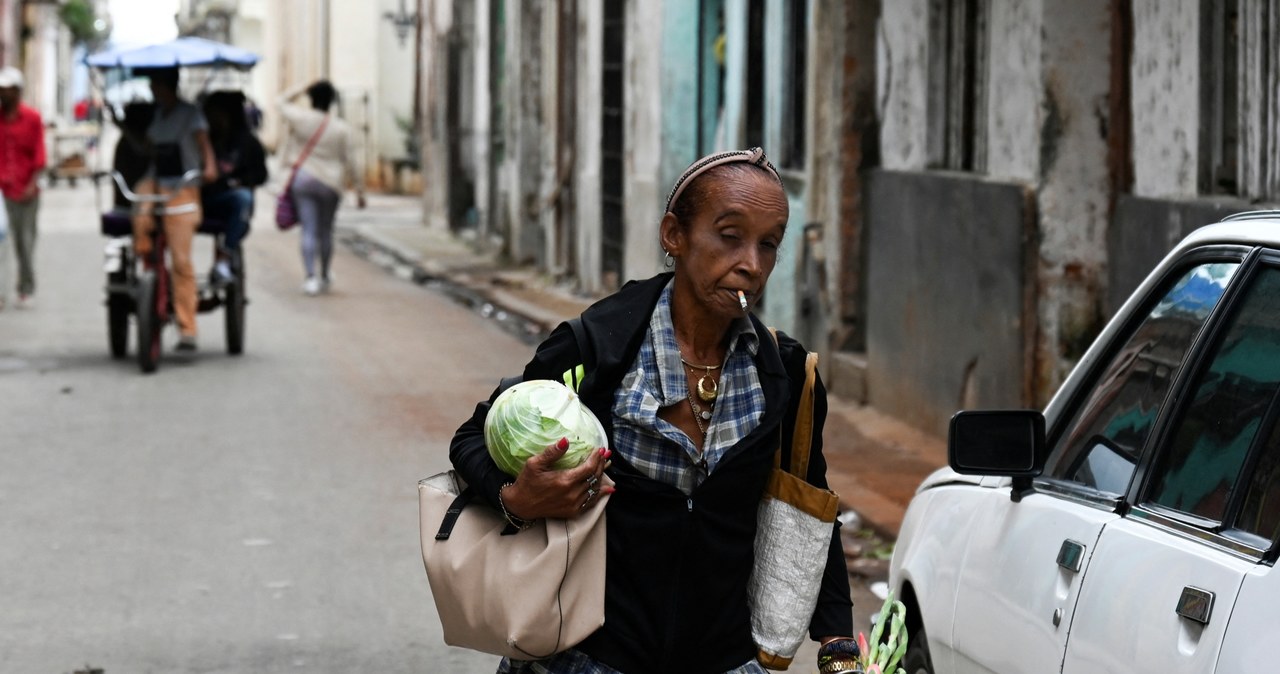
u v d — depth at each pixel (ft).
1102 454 11.84
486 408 10.15
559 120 72.08
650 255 57.57
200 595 22.88
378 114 138.21
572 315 58.65
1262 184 24.57
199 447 33.53
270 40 193.88
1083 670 10.56
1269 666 8.52
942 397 34.06
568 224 71.00
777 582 10.21
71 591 22.94
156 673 19.47
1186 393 10.74
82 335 50.96
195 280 45.78
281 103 64.85
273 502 28.63
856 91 39.29
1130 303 12.34
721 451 9.88
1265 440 9.60
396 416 37.55
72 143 141.59
